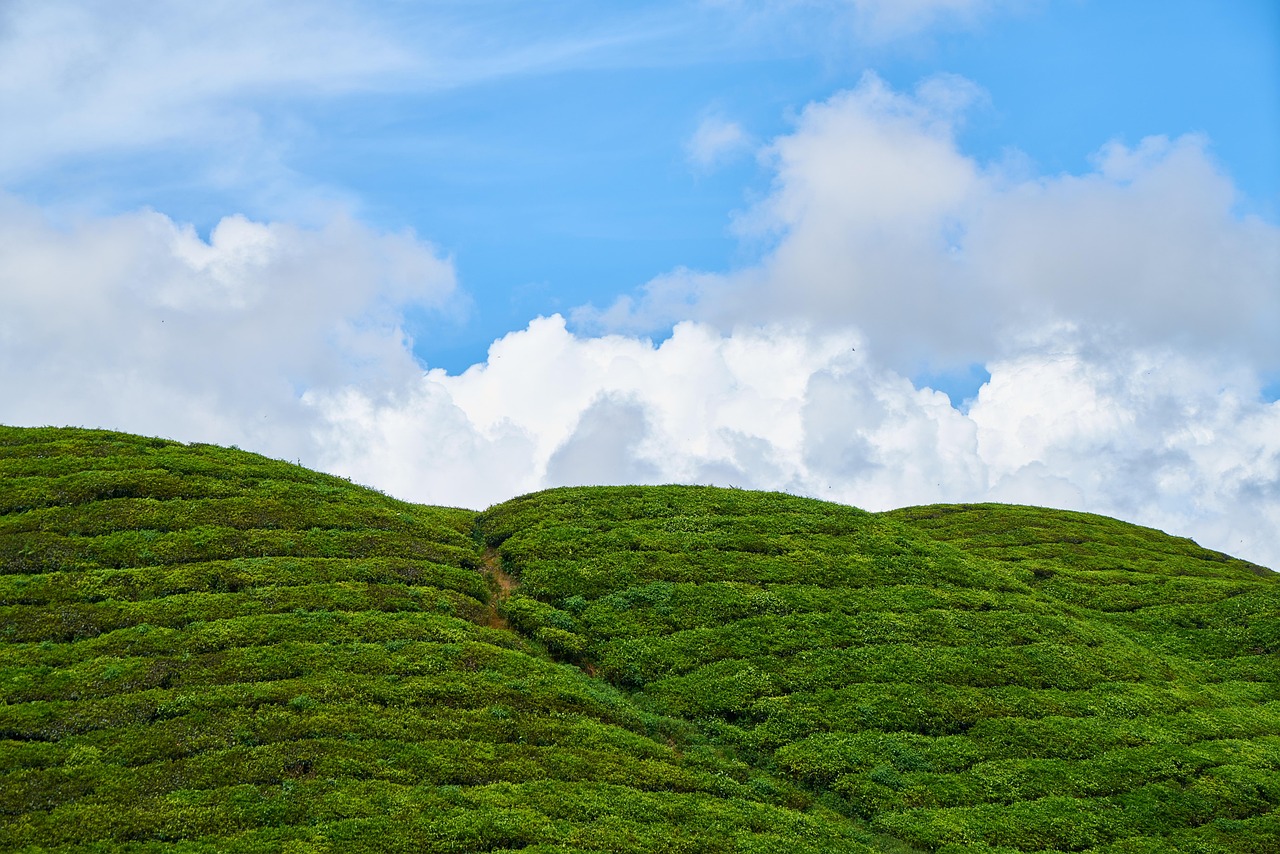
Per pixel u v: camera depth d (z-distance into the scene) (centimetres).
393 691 4847
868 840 4450
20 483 6412
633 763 4706
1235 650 7369
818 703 5528
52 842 3438
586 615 6266
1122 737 5500
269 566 5934
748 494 8669
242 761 4062
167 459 7131
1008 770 5066
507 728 4750
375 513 7238
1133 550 9694
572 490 8562
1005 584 7500
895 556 7562
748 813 4459
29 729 4081
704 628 6206
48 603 5159
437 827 3856
